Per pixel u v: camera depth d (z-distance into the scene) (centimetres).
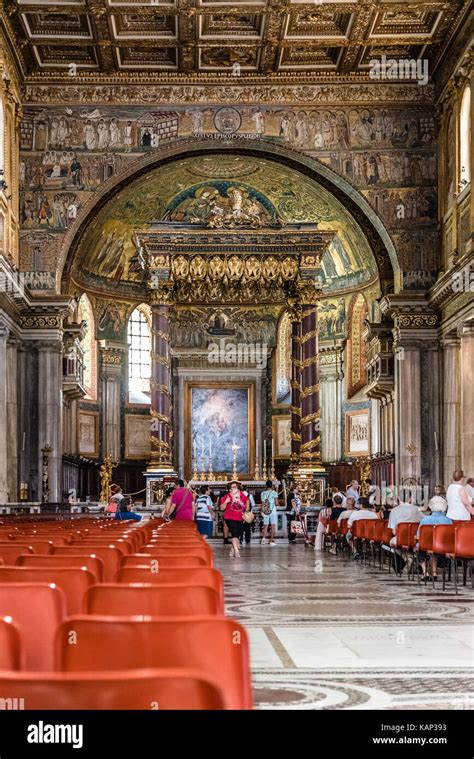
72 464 4828
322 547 3503
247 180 4762
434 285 4006
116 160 4209
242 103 4228
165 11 3622
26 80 4159
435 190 4225
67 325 4431
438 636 1227
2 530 1516
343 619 1420
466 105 3794
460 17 3641
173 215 4975
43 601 614
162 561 873
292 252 4197
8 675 322
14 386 4069
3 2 3512
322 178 4331
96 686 326
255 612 1515
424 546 1950
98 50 3994
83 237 4328
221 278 4200
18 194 4166
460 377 3972
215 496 4422
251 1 3603
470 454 3659
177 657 439
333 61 4144
